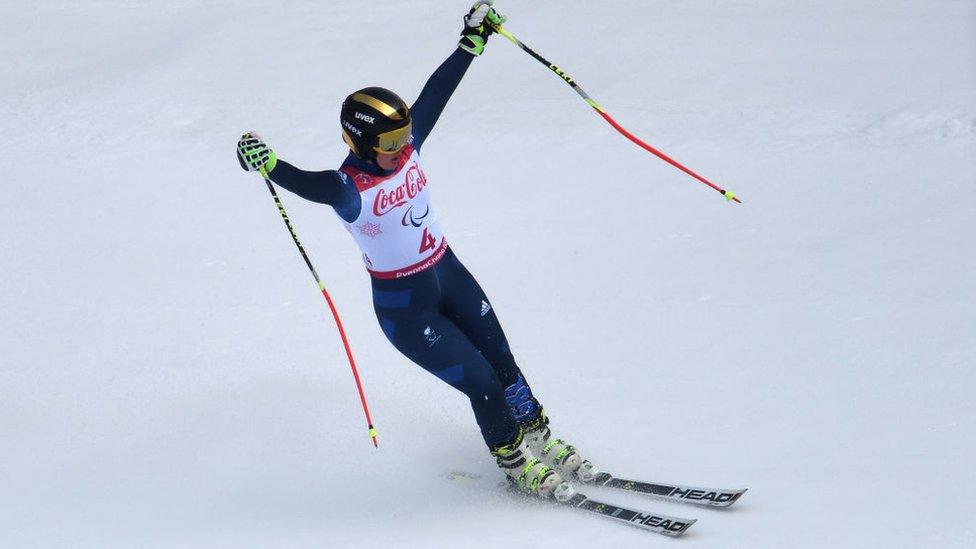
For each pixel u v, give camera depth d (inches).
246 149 522.3
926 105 1408.7
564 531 539.2
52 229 1235.2
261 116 1640.0
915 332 783.7
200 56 1946.4
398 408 735.1
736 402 698.8
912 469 561.9
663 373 760.3
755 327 827.4
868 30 1761.8
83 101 1760.6
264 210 1269.7
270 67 1860.2
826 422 649.6
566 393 741.9
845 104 1453.0
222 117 1651.1
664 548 504.4
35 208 1315.2
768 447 624.1
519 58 1770.4
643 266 1000.9
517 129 1470.2
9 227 1248.2
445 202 1244.5
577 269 1008.9
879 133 1336.1
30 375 830.5
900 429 625.6
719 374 748.0
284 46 1956.2
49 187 1393.9
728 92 1545.3
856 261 959.0
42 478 656.4
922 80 1507.1
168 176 1412.4
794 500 543.5
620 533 530.0
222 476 650.2
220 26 2101.4
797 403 685.3
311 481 639.1
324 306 961.5
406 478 637.3
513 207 1208.8
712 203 1164.5
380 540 543.5
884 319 815.7
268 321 929.5
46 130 1637.6
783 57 1664.6
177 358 852.0
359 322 916.0
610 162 1325.0
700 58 1692.9
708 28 1834.4
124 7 2303.2
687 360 778.8
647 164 1306.6
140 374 821.9
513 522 562.3
